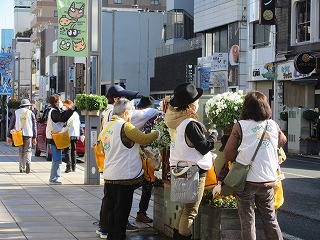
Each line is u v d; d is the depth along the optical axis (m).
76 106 13.95
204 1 40.03
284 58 31.50
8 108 34.66
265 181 6.29
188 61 43.66
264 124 6.35
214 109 7.30
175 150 6.89
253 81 34.78
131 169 7.56
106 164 7.68
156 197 8.93
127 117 7.74
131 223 9.30
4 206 10.88
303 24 30.42
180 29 53.16
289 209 11.26
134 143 7.59
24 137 16.39
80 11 14.34
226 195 7.66
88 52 14.41
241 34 35.59
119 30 57.12
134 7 83.50
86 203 11.28
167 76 47.56
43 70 91.94
